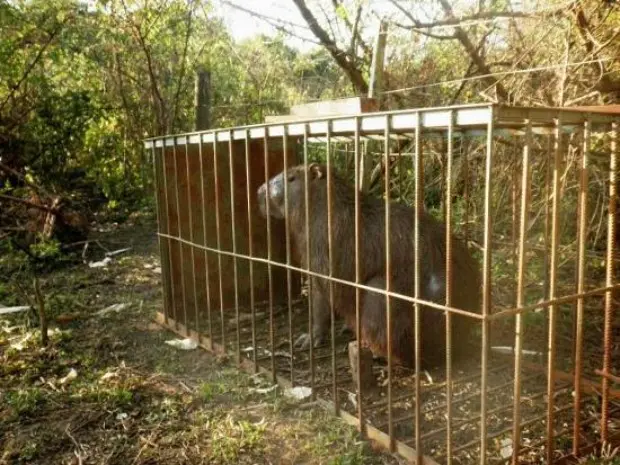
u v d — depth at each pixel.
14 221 8.06
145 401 3.71
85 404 3.67
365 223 4.11
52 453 3.18
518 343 2.51
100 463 3.06
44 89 9.68
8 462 3.10
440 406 3.47
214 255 5.45
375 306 3.97
